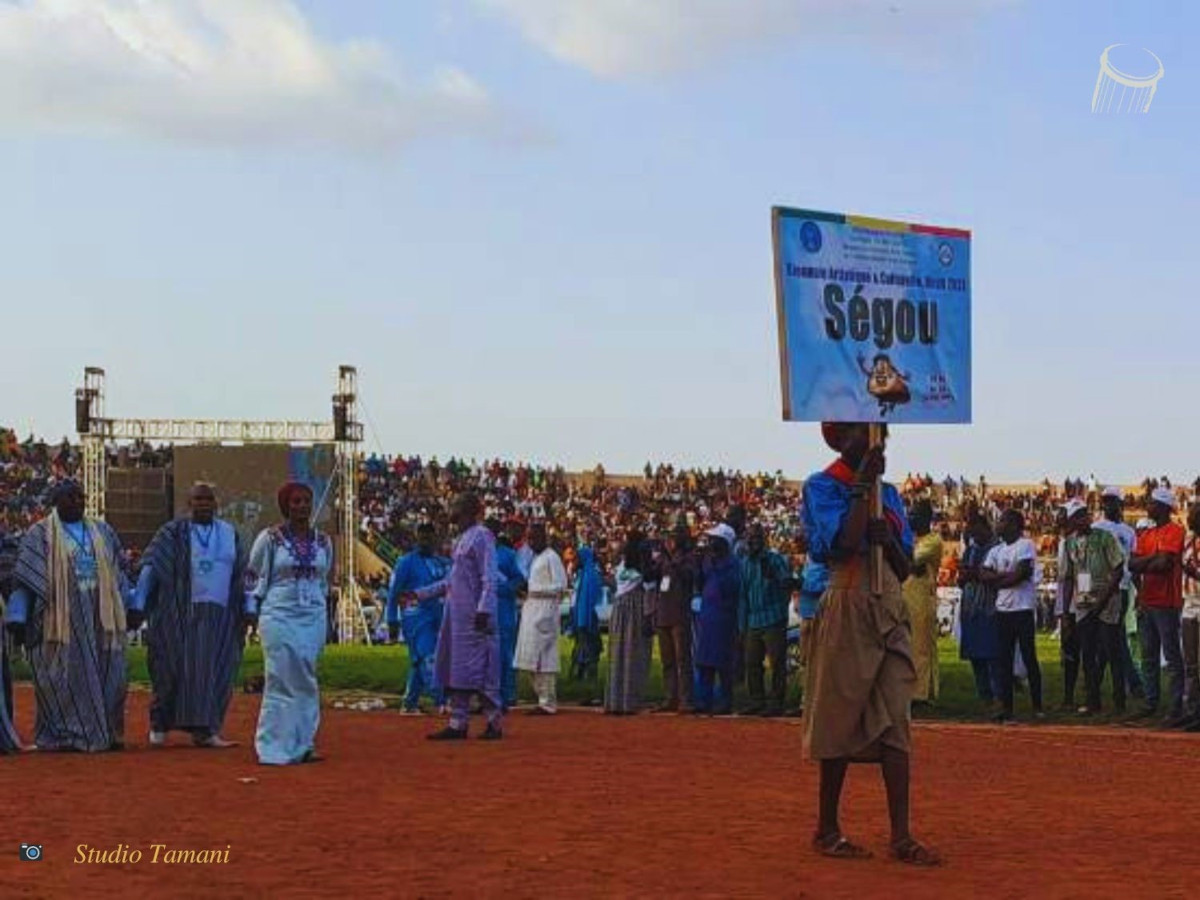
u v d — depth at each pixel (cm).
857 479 912
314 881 837
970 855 925
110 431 4578
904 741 904
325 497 4481
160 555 1591
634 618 2133
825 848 921
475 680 1670
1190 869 882
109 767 1381
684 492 7538
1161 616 1767
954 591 3897
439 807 1118
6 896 789
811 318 941
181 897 795
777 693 2089
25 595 1532
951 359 991
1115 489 2003
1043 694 2095
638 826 1028
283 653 1423
